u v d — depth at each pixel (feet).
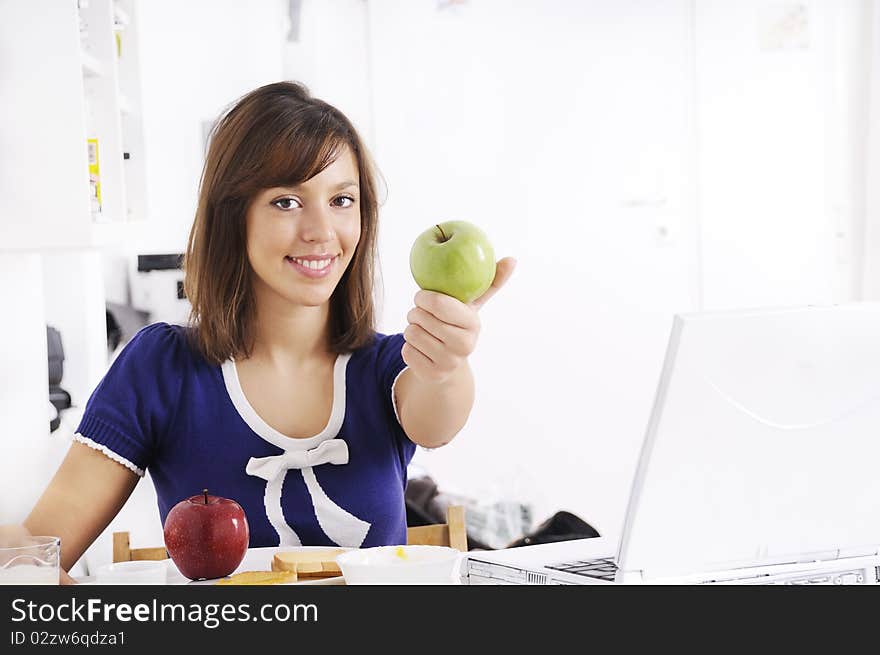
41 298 6.43
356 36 11.64
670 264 12.42
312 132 4.53
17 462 6.07
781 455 3.27
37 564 3.48
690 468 3.18
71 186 5.17
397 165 11.88
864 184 12.60
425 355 3.90
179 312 9.58
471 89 11.93
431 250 3.80
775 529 3.36
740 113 12.43
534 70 12.03
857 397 3.30
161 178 10.29
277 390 4.82
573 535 8.26
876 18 12.10
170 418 4.75
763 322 3.17
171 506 4.78
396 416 4.89
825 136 12.56
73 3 5.13
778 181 12.53
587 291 12.31
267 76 10.83
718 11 12.28
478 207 12.06
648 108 12.26
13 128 5.15
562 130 12.14
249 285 4.76
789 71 12.45
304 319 4.83
